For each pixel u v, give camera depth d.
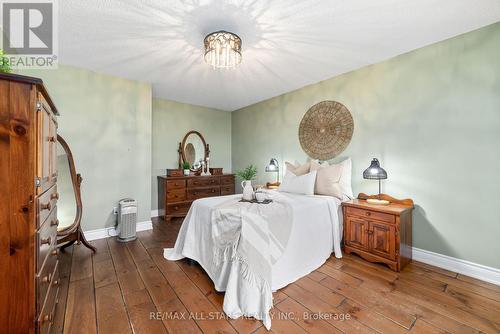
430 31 1.95
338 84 2.93
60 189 2.37
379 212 2.12
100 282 1.85
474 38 1.92
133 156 3.15
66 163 2.42
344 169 2.69
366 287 1.78
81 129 2.72
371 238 2.20
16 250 0.95
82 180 2.74
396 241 2.01
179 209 3.82
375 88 2.58
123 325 1.36
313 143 3.25
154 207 4.02
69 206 2.41
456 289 1.75
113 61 2.52
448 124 2.07
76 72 2.67
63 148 2.41
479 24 1.85
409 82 2.31
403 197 2.37
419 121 2.25
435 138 2.15
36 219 1.01
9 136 0.93
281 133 3.80
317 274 1.99
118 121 3.01
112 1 1.54
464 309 1.51
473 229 1.95
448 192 2.08
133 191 3.15
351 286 1.80
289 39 2.06
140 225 3.21
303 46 2.19
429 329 1.33
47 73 2.49
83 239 2.41
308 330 1.33
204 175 4.22
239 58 2.02
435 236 2.16
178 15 1.70
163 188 3.78
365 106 2.67
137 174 3.19
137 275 1.97
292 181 2.82
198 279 1.91
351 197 2.67
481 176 1.91
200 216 2.13
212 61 2.04
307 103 3.34
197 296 1.67
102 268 2.09
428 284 1.82
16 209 0.95
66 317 1.42
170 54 2.35
